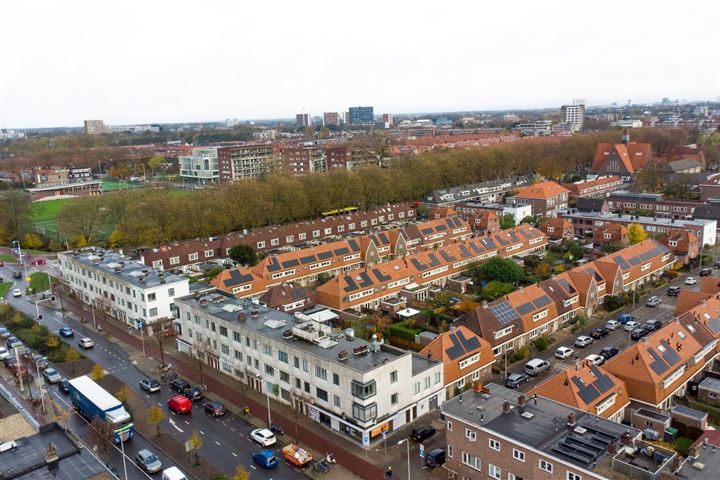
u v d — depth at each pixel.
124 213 185.88
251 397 85.62
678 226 160.50
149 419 77.69
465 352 86.31
